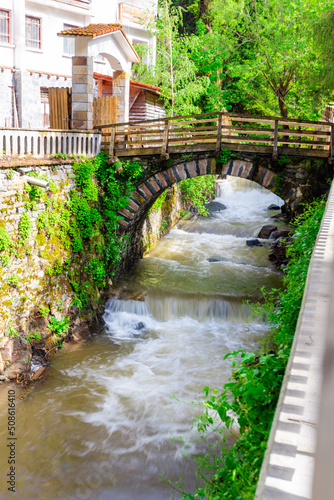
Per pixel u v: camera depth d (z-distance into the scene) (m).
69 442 9.40
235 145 15.60
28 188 11.88
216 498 4.30
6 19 18.70
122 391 11.18
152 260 19.27
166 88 23.39
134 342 13.77
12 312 11.50
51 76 20.81
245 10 21.92
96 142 15.77
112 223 16.23
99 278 15.14
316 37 15.91
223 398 5.24
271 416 4.64
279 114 22.94
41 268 12.52
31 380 11.43
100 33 15.62
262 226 23.31
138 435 9.64
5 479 8.37
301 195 15.59
